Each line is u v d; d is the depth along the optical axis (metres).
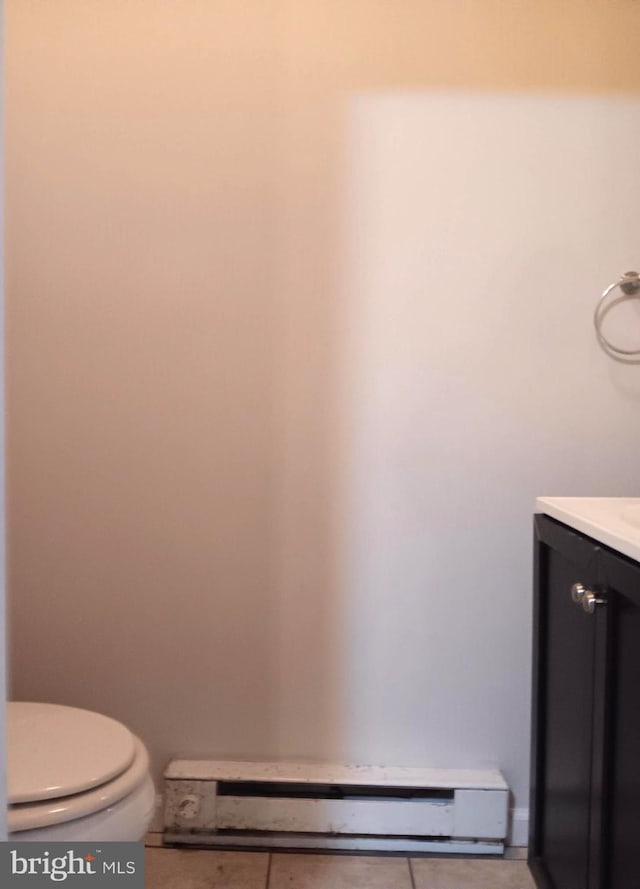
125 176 1.61
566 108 1.58
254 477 1.64
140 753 1.21
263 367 1.62
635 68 1.58
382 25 1.58
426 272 1.61
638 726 0.92
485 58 1.58
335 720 1.67
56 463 1.65
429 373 1.62
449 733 1.67
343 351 1.62
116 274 1.62
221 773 1.62
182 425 1.64
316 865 1.58
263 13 1.59
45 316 1.63
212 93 1.60
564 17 1.57
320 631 1.66
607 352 1.61
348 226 1.61
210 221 1.61
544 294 1.61
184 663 1.67
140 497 1.65
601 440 1.62
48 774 1.07
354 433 1.63
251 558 1.65
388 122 1.59
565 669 1.22
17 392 1.64
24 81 1.61
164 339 1.63
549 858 1.30
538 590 1.35
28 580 1.67
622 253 1.60
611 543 1.00
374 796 1.64
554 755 1.27
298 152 1.60
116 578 1.66
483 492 1.63
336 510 1.64
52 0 1.59
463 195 1.60
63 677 1.68
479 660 1.65
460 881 1.53
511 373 1.62
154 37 1.60
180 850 1.62
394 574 1.65
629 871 0.95
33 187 1.62
